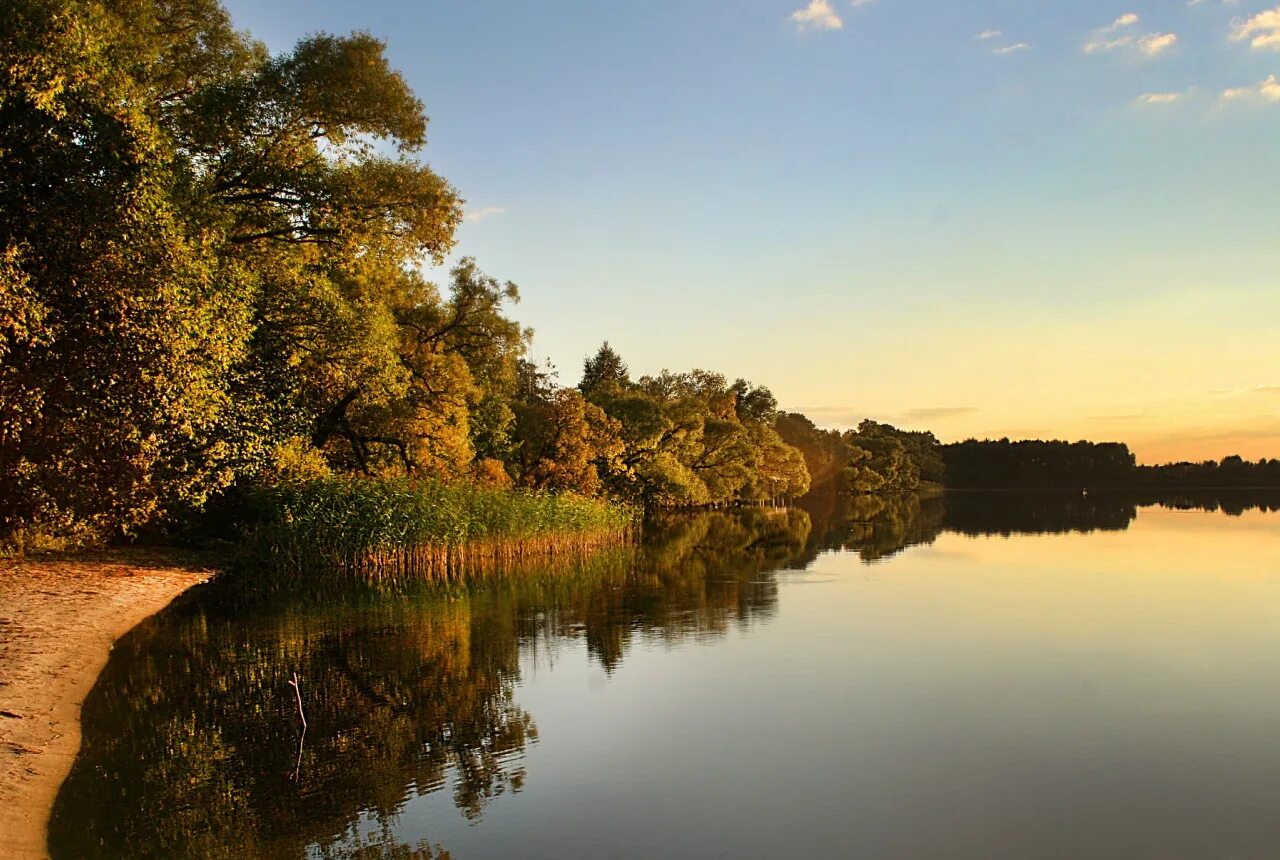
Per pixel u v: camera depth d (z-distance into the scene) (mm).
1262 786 9867
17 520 20750
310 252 26484
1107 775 10227
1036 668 15391
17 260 13562
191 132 22656
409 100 24266
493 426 48062
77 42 14766
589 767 10344
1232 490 166750
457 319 41281
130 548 28344
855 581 27266
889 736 11586
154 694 13016
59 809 8711
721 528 54000
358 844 8188
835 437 121000
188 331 15828
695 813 9055
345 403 33938
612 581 27016
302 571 27109
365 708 12656
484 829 8602
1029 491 172875
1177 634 18531
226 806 8969
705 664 15586
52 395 15461
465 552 29828
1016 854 8211
